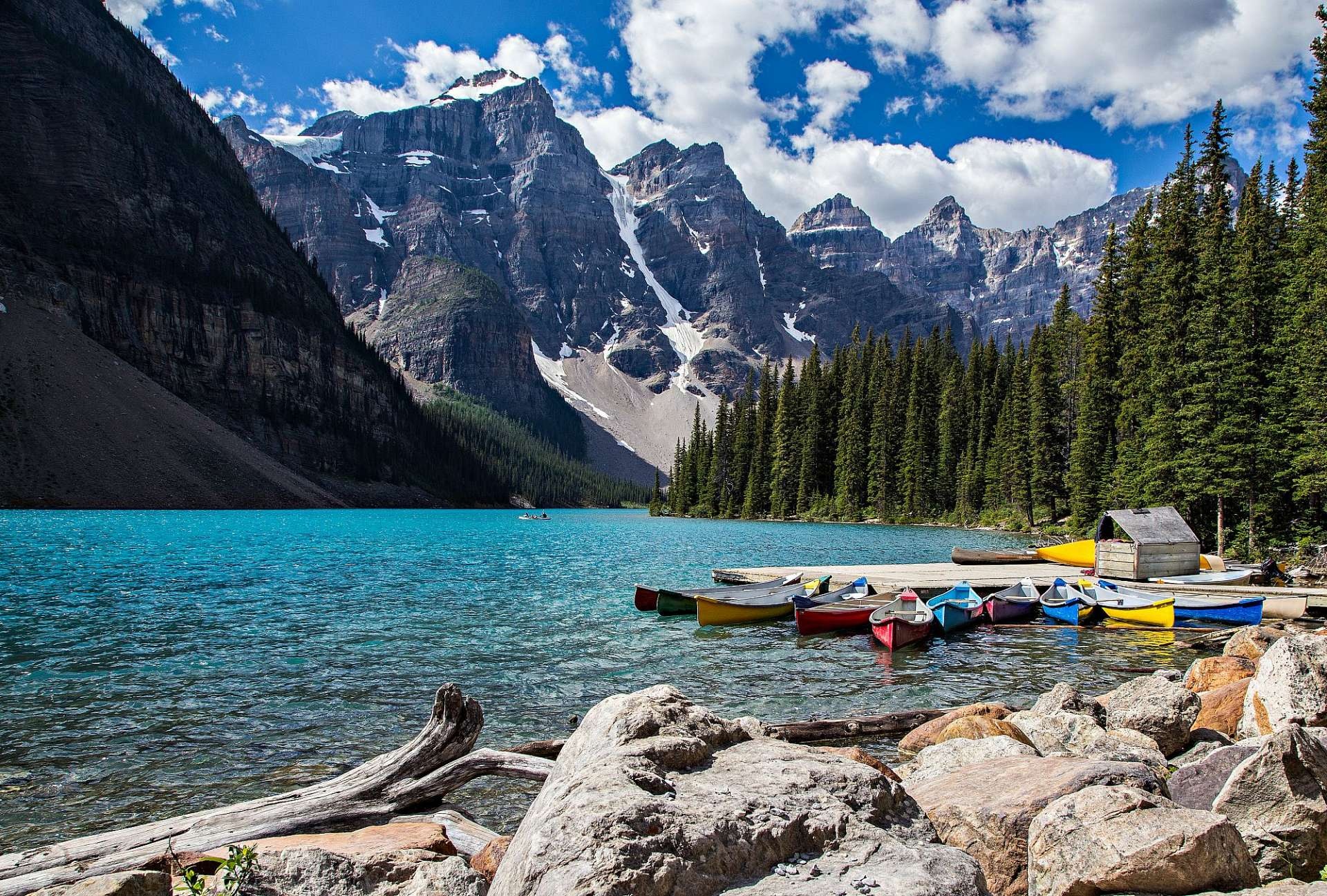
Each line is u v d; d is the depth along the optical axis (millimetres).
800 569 33875
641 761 4457
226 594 30203
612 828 3643
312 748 12250
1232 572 30250
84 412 124500
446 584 34719
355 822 7844
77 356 133000
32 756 11797
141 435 129250
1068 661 19500
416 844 6586
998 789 6574
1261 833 5637
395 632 22453
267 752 12062
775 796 4293
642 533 84625
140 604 27281
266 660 18594
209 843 7191
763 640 21828
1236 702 10805
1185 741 9984
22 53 184750
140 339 166125
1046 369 80312
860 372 122562
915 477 106625
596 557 51469
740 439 139375
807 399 129750
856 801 4516
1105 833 5039
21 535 59500
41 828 9242
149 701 14953
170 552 48781
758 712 14695
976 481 99562
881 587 28562
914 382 111562
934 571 33781
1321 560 34875
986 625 24672
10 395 117500
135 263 173250
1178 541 30609
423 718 13945
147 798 10211
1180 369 46469
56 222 166625
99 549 50188
